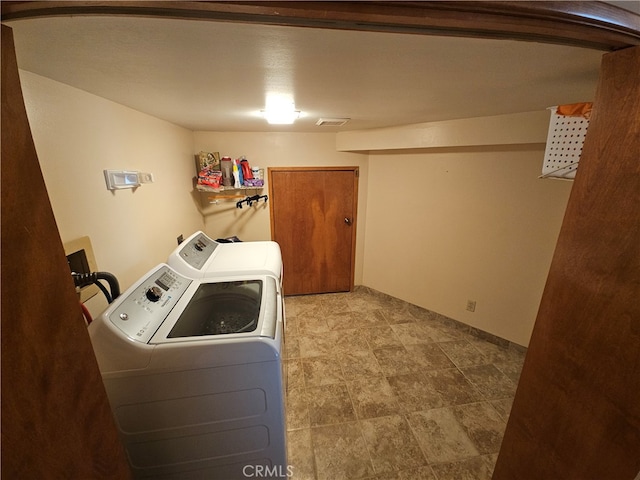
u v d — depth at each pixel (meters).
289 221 3.08
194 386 0.97
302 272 3.30
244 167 2.70
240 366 0.98
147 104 1.44
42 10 0.43
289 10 0.45
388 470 1.45
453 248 2.57
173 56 0.80
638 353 0.61
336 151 2.96
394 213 2.95
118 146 1.40
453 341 2.51
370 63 0.87
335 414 1.77
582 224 0.72
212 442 1.05
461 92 1.26
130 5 0.44
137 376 0.93
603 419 0.69
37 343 0.46
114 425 0.66
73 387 0.53
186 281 1.49
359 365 2.21
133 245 1.52
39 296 0.46
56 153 1.00
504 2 0.45
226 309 1.35
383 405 1.84
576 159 1.02
